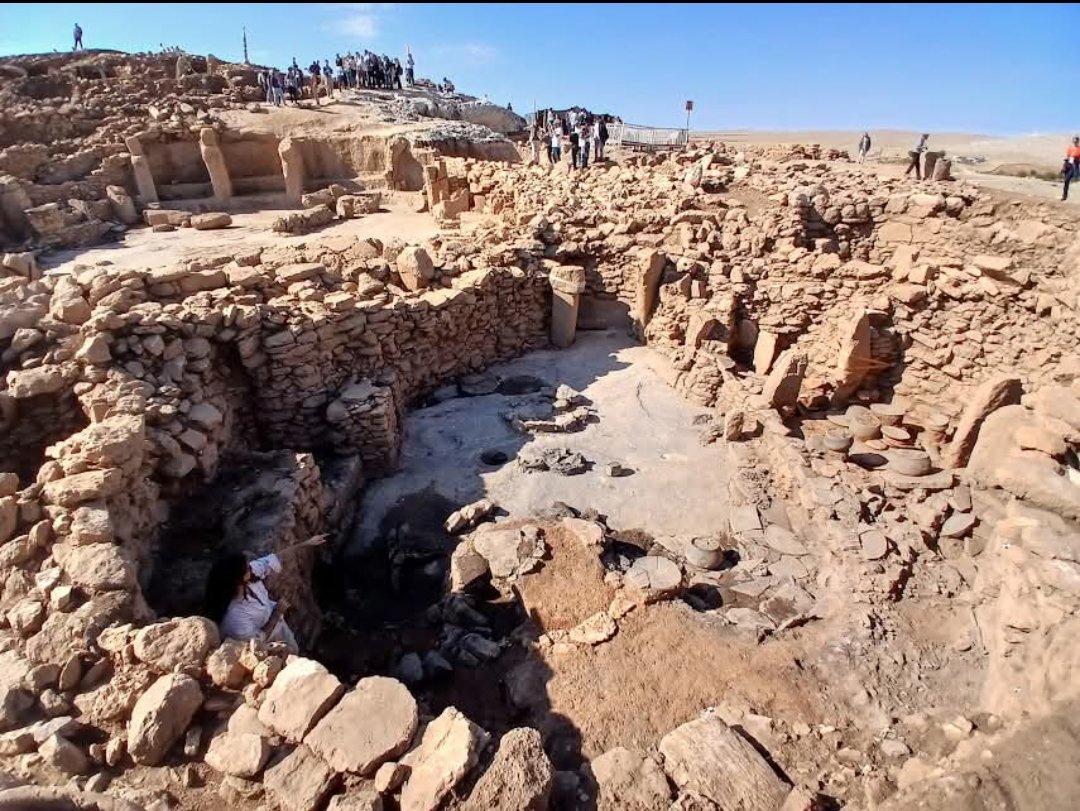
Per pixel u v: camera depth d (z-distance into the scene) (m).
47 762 4.66
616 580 8.51
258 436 11.45
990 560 7.59
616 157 24.89
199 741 4.94
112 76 33.50
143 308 9.91
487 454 12.21
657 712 6.65
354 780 4.68
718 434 12.66
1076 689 4.86
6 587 5.93
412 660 7.44
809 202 14.92
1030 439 8.23
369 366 12.52
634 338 16.94
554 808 5.23
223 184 26.05
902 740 6.30
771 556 9.52
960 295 12.68
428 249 16.27
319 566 9.52
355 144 28.16
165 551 7.69
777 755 6.03
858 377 13.70
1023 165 24.48
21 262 13.16
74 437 7.57
